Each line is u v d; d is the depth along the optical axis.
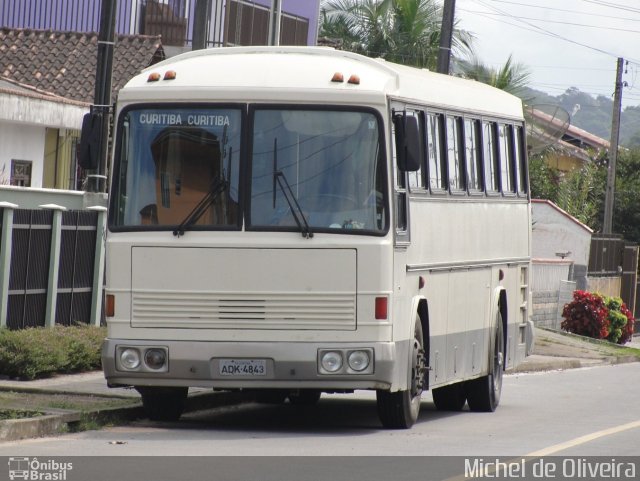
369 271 34.78
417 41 126.31
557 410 48.22
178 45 96.19
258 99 35.22
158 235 35.06
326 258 34.75
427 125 39.94
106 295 35.53
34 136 73.81
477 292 45.38
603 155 162.62
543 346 86.75
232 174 35.09
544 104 74.69
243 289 34.78
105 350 35.19
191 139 35.34
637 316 126.00
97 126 36.19
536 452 33.28
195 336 34.88
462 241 43.34
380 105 35.28
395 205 35.59
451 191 42.16
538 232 111.19
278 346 34.62
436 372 40.69
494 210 47.59
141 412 38.50
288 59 36.25
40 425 33.59
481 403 47.09
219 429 36.97
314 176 35.03
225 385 34.81
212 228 34.94
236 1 96.56
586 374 71.62
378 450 32.66
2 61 88.06
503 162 49.41
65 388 41.44
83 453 30.27
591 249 113.19
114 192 35.56
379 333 34.88
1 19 98.88
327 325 34.75
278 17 66.94
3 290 47.28
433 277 40.06
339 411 44.59
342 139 35.16
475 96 45.72
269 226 34.81
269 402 46.62
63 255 51.44
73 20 97.94
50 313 50.41
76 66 87.31
